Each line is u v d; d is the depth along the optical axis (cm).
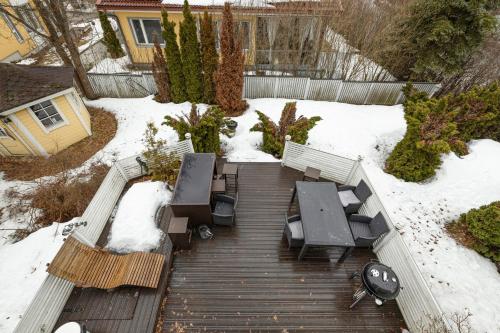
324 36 1238
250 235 641
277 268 577
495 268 640
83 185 784
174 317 497
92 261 534
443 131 745
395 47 1181
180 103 1219
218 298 525
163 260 559
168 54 1067
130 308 496
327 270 577
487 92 918
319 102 1241
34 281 592
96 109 1230
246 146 956
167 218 672
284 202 728
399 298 516
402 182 834
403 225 714
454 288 591
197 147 835
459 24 1098
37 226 732
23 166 948
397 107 1233
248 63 1375
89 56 1599
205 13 953
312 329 488
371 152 951
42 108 947
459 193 789
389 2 1266
